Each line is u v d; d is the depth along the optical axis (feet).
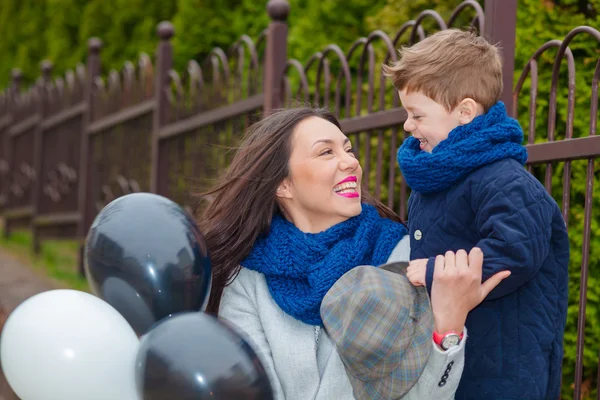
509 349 6.19
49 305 5.64
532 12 9.55
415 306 5.88
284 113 7.20
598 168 9.07
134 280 5.86
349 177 6.84
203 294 6.16
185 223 6.21
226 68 14.12
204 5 20.88
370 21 12.43
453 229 6.35
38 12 37.11
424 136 6.50
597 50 9.29
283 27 12.02
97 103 21.21
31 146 27.50
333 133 6.94
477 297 5.81
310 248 6.81
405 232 7.13
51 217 23.52
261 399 5.10
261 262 6.93
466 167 6.20
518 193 5.94
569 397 9.34
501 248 5.82
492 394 6.19
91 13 29.81
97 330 5.53
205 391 4.99
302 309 6.63
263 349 6.79
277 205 7.39
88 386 5.39
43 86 25.64
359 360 5.74
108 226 6.07
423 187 6.45
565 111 9.25
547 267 6.28
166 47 16.74
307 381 6.63
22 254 26.11
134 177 18.93
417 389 5.91
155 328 5.35
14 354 5.52
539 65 9.47
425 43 6.57
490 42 7.86
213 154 14.20
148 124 18.25
